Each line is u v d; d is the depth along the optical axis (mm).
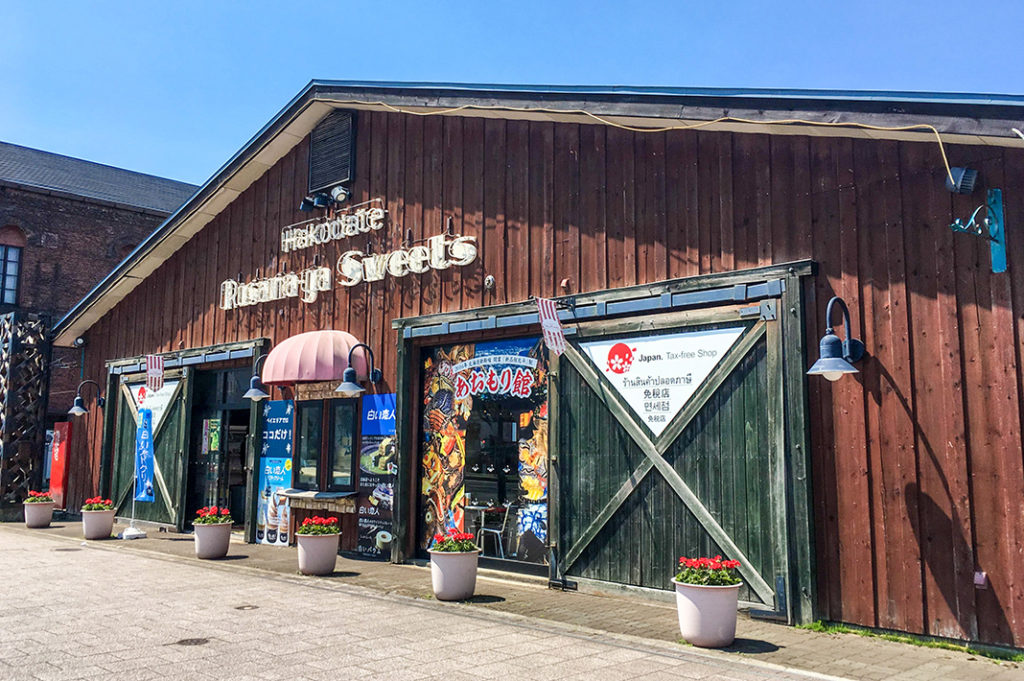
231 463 16797
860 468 7961
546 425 10758
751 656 6887
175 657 6707
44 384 19812
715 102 8828
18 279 29359
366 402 13070
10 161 31484
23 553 13289
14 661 6570
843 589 7922
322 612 8625
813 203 8570
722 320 8992
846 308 7984
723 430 8875
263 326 15352
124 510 18156
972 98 7145
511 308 11117
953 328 7566
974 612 7164
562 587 10016
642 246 9906
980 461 7289
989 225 7410
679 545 9062
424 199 12711
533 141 11328
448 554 9320
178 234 17219
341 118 14156
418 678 6141
